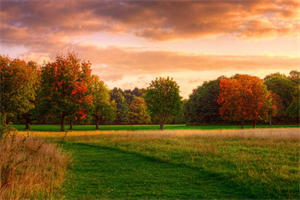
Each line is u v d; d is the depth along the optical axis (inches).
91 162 620.7
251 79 1934.1
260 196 369.7
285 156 597.6
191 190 405.4
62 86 1662.2
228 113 2052.2
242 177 444.5
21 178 414.0
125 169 548.7
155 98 1892.2
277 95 2847.0
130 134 1127.6
